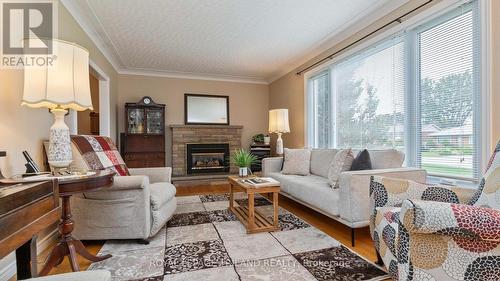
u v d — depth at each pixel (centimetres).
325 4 275
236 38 366
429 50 242
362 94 328
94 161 221
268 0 267
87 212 207
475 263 94
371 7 281
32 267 115
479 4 199
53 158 162
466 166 212
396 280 122
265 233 233
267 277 158
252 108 609
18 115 182
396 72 278
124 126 512
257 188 237
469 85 209
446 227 92
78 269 160
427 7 236
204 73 552
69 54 160
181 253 192
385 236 135
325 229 245
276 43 384
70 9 271
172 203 259
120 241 217
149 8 282
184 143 541
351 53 339
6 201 70
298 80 481
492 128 191
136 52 420
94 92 504
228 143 573
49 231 213
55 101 154
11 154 174
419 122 252
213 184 505
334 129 385
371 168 237
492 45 190
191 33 347
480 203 123
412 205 97
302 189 273
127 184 202
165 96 546
